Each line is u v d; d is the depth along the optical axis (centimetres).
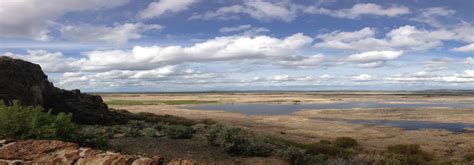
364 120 4812
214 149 1641
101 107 2939
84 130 1325
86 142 1258
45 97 2622
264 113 6225
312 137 3022
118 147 1437
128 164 655
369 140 2950
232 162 1439
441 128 3956
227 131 1692
